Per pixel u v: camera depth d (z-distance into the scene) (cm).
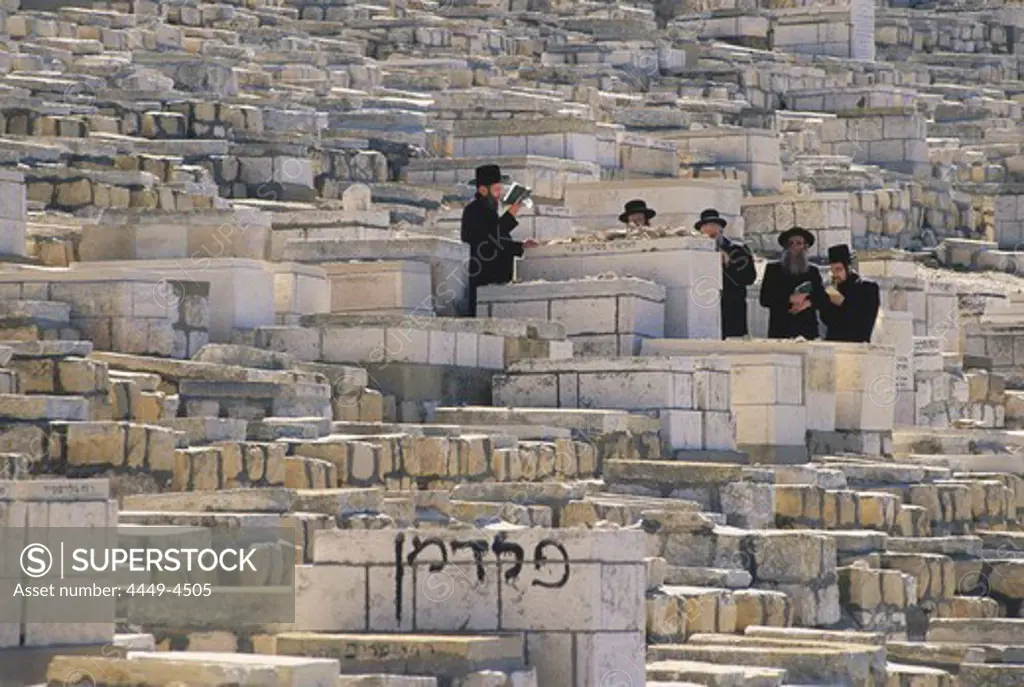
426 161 7362
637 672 3369
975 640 4403
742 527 4706
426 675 3284
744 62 10650
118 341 4766
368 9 10338
